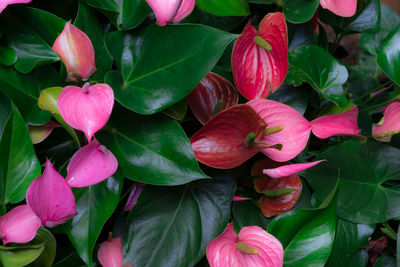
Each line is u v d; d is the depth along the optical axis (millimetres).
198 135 953
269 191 1013
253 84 991
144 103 932
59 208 874
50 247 952
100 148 900
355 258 1083
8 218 921
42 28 974
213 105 1000
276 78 993
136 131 963
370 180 1056
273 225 982
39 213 869
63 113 879
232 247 962
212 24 1067
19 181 942
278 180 1029
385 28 1467
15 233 917
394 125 1040
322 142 1110
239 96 1040
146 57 955
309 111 1103
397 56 1066
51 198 867
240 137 960
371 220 1033
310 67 1060
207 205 984
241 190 1044
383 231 1095
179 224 971
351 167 1048
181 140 946
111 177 944
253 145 953
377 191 1054
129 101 933
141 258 953
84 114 886
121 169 946
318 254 989
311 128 967
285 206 1022
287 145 970
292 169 953
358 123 1147
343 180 1044
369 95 1194
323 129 1011
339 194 1035
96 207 935
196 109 990
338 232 1051
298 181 1028
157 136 955
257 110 968
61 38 914
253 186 1040
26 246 929
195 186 995
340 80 1073
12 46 969
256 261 950
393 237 1089
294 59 1047
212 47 926
